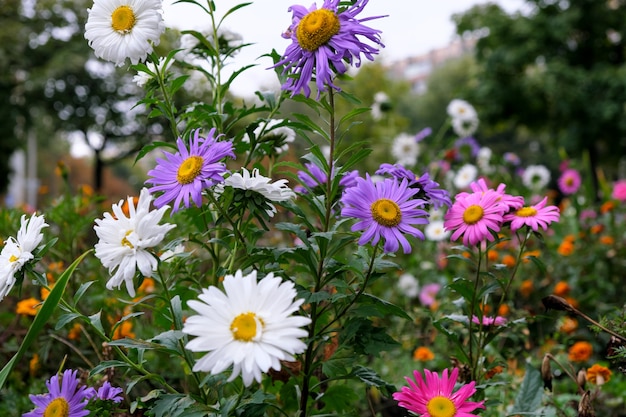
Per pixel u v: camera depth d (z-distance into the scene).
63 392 1.67
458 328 2.71
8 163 21.14
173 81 1.90
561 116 20.48
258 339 1.24
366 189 1.62
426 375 1.72
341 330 1.84
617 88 18.94
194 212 2.06
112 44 1.67
